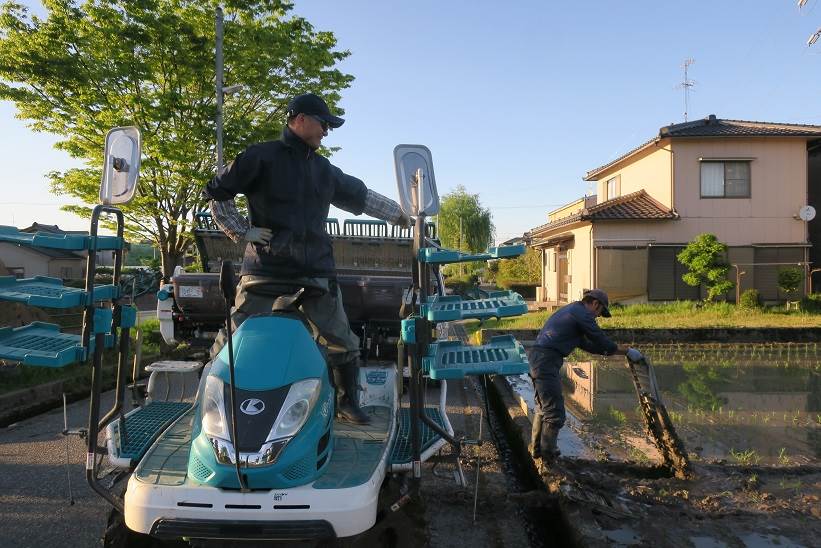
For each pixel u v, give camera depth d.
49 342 3.10
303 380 2.68
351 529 2.45
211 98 11.90
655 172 19.75
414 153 3.49
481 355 3.40
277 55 11.88
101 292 2.92
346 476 2.63
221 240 6.90
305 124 3.23
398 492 2.99
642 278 18.77
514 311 2.96
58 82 10.20
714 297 17.55
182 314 6.63
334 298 3.42
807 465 4.62
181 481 2.55
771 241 18.53
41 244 2.73
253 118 12.78
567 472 4.35
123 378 3.19
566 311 4.72
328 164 3.46
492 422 6.54
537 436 4.67
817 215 20.98
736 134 18.05
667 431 4.44
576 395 7.76
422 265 3.29
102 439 3.52
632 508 3.70
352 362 3.51
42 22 10.23
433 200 3.40
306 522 2.41
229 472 2.44
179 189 11.79
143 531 2.46
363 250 6.97
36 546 3.46
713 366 10.10
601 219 18.52
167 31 10.71
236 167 3.19
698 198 18.61
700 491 4.04
